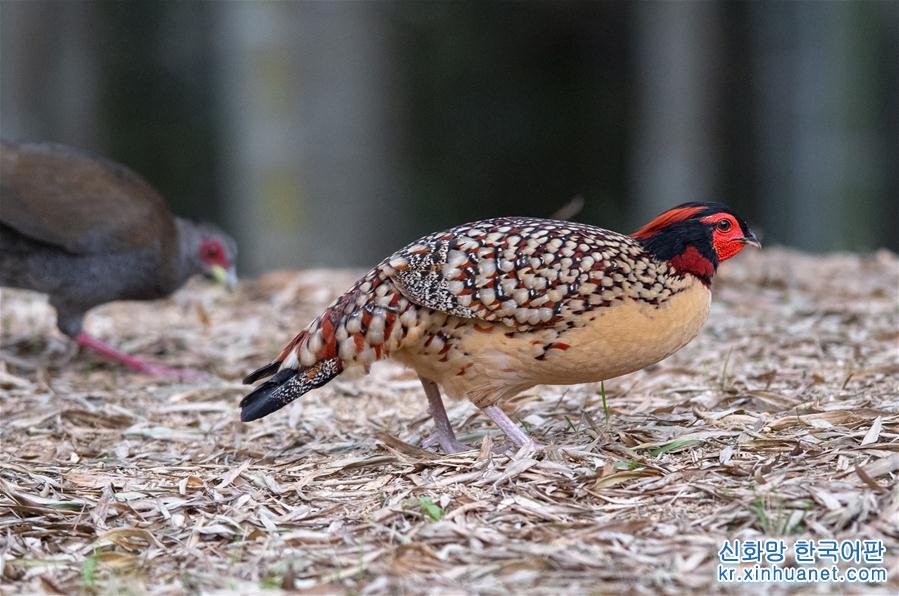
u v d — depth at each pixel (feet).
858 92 83.20
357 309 26.53
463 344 26.43
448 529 23.34
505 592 20.97
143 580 22.24
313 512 25.04
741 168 92.94
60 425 32.94
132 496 26.37
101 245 39.99
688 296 26.89
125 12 96.02
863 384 32.14
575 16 101.04
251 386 36.83
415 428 31.30
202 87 97.14
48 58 84.69
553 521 23.72
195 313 47.57
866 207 83.82
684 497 24.41
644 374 34.83
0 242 39.58
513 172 102.94
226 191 86.12
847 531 22.52
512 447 28.07
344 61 75.10
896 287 45.98
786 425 27.86
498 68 102.22
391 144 87.30
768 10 86.69
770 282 47.06
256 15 72.38
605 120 102.22
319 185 74.90
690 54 83.56
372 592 21.07
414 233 99.19
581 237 26.55
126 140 97.25
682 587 20.99
